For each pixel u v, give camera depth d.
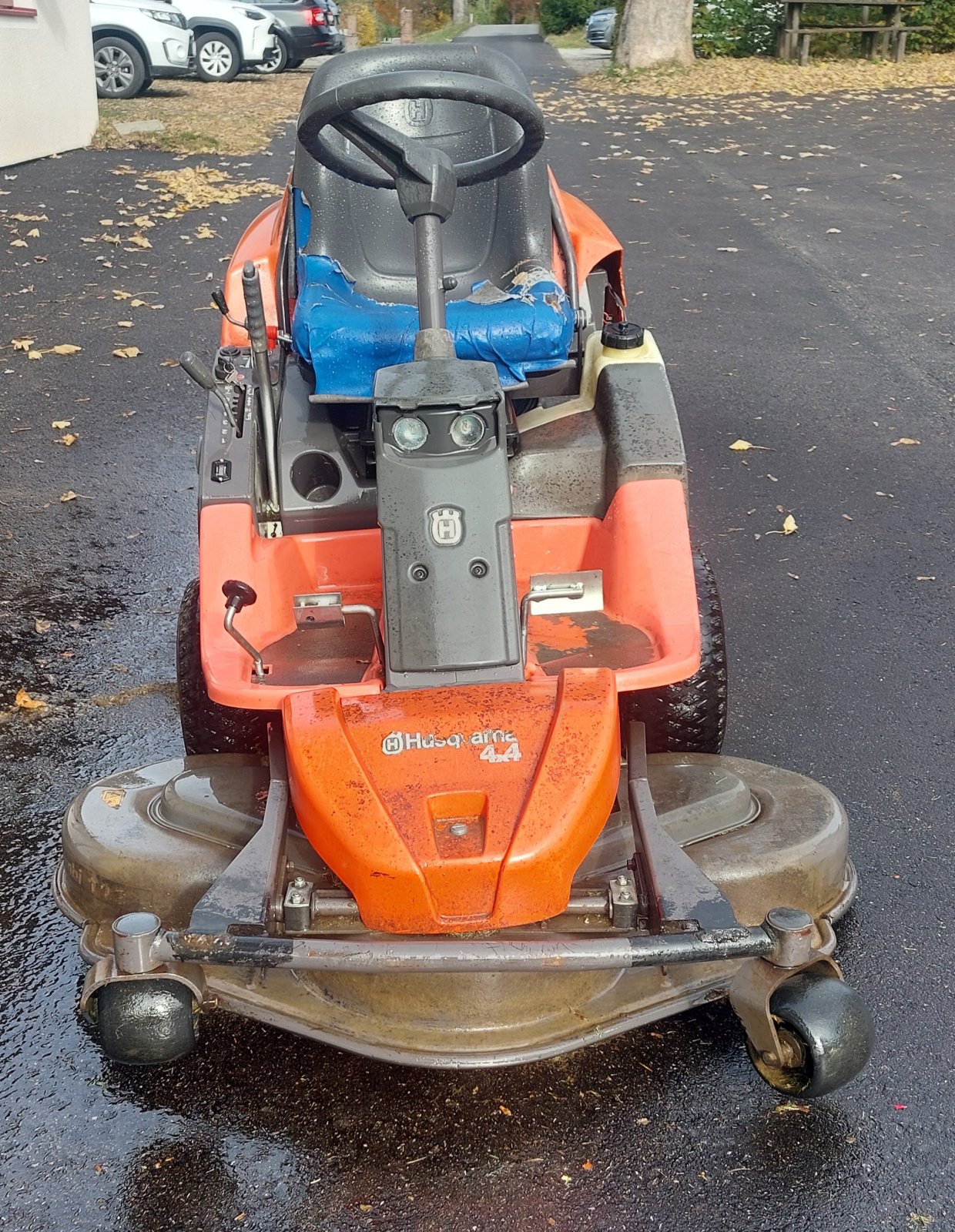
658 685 3.05
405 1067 2.88
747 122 15.74
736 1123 2.71
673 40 20.64
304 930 2.65
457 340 3.66
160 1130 2.75
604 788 2.68
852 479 6.06
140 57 17.64
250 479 3.60
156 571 5.39
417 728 2.74
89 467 6.41
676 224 10.77
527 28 46.31
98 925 3.02
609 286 5.05
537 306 3.73
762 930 2.50
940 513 5.70
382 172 3.71
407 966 2.44
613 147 14.29
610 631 3.35
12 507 5.97
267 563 3.49
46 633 4.91
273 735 3.11
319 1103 2.80
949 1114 2.72
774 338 8.02
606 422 3.74
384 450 2.87
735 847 2.96
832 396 7.09
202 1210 2.55
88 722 4.34
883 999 3.04
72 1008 3.12
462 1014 2.73
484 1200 2.55
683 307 8.62
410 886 2.49
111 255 10.15
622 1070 2.85
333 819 2.58
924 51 21.56
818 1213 2.50
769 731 4.16
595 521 3.69
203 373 3.68
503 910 2.50
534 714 2.77
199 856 2.96
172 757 4.10
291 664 3.22
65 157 13.72
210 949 2.47
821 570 5.23
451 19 57.00
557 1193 2.56
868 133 14.74
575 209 5.04
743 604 4.98
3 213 11.36
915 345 7.86
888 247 9.99
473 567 2.86
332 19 21.98
